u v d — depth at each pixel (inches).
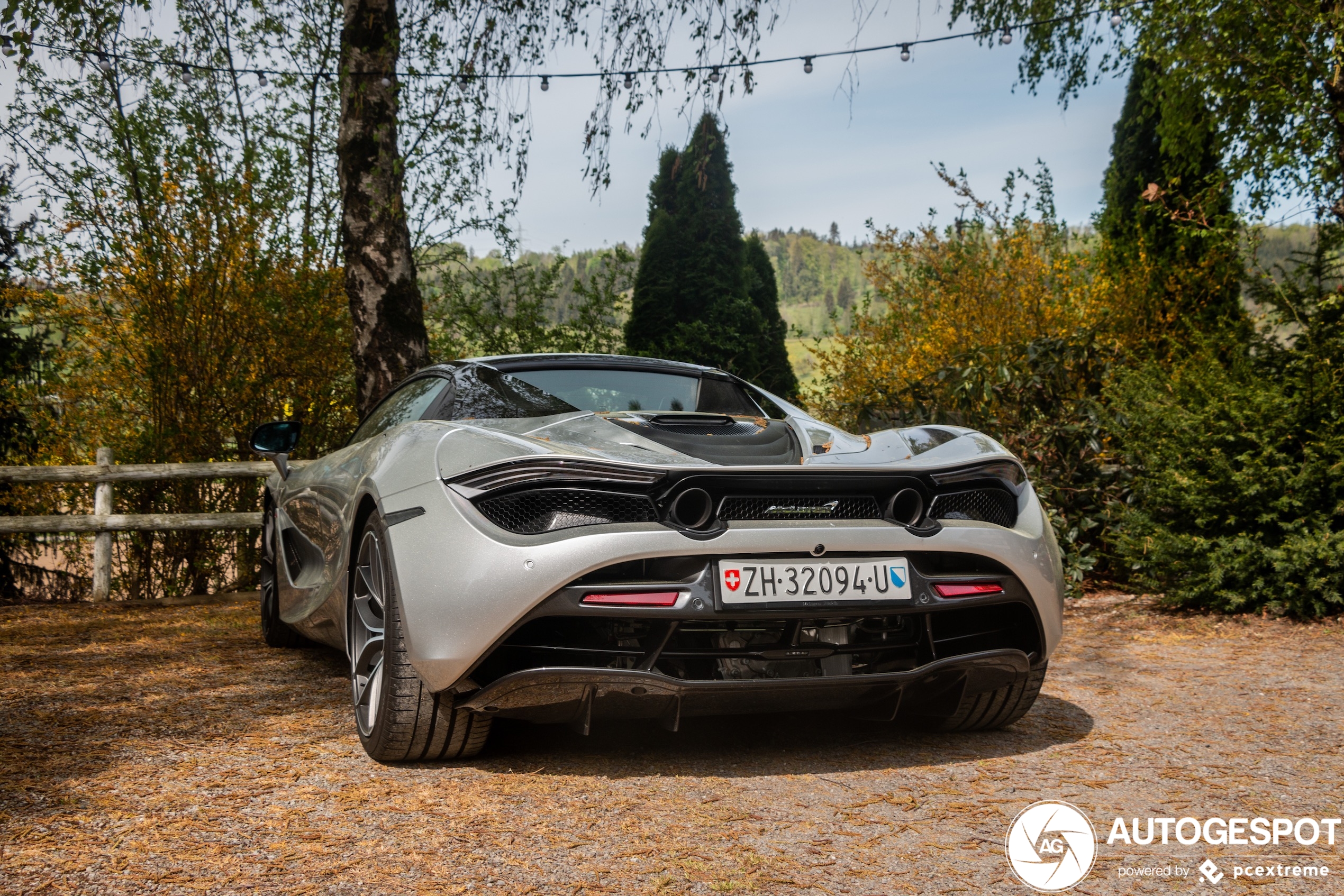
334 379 301.9
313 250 298.2
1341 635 178.9
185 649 175.5
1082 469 237.6
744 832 84.1
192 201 276.7
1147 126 392.8
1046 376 241.0
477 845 80.0
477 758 104.7
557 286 369.7
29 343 285.7
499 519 93.9
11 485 279.7
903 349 409.7
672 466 92.8
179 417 283.0
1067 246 420.5
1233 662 161.0
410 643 93.9
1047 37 323.9
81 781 94.7
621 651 93.9
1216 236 303.1
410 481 101.6
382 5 243.6
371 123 244.4
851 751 110.3
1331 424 194.1
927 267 434.6
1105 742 114.4
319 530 139.6
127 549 282.2
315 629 143.7
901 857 79.1
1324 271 226.4
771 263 646.5
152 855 76.4
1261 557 194.4
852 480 97.5
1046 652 108.6
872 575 96.9
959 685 106.8
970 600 100.7
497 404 117.9
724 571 92.9
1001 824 87.0
